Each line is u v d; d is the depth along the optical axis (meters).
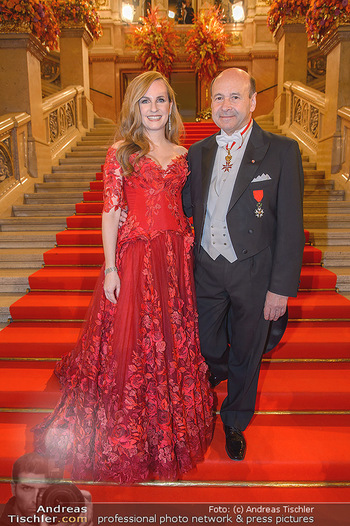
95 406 1.96
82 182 5.50
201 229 1.98
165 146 2.03
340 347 2.89
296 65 7.32
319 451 2.20
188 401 1.99
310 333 3.04
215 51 10.00
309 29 5.15
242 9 10.57
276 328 2.08
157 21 10.14
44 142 5.77
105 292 1.92
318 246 4.15
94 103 10.87
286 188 1.82
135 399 1.87
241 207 1.86
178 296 1.96
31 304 3.33
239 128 1.90
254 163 1.85
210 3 10.83
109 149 1.98
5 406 2.54
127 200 2.00
